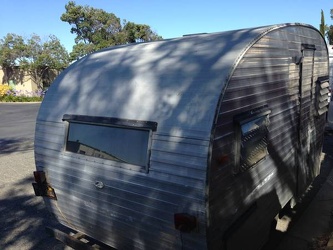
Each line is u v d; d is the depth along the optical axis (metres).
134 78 3.22
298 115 4.25
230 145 2.72
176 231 2.74
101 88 3.40
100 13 33.12
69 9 32.97
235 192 2.86
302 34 4.20
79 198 3.44
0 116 16.44
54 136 3.58
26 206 5.33
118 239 3.27
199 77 2.80
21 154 8.66
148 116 2.86
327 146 8.40
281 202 3.92
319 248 3.83
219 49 3.03
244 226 3.04
